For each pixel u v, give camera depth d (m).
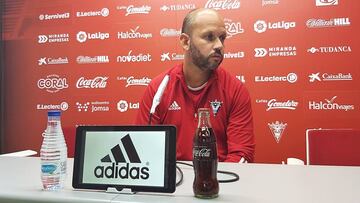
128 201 0.65
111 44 2.83
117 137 0.75
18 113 3.02
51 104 2.95
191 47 1.50
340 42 2.45
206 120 0.70
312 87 2.49
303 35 2.50
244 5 2.59
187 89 1.52
